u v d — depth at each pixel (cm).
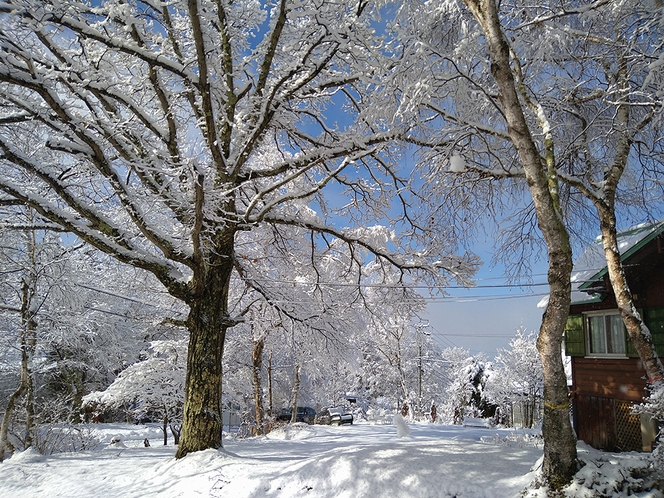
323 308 1495
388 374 4462
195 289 1026
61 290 1568
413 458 764
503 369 3781
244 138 1070
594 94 991
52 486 903
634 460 634
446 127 1042
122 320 2391
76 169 1219
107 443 1969
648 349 855
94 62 979
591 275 1262
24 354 1367
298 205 1741
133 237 1232
